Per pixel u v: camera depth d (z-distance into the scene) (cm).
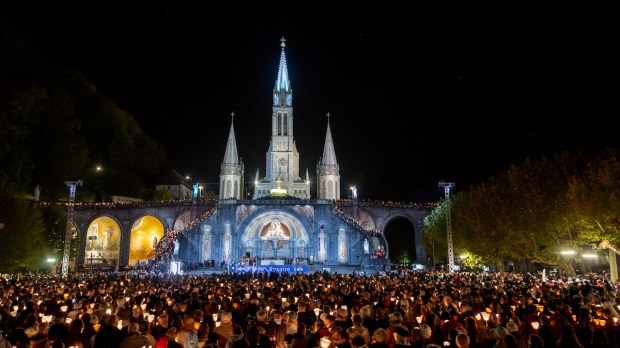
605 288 2630
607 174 3147
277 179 10638
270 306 1484
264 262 6034
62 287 2364
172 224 7031
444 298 1563
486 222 4338
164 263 5831
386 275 4022
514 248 4275
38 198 6500
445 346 994
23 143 6556
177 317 1186
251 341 900
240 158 10831
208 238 6588
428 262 6981
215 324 1184
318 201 6781
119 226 7012
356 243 6569
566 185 3800
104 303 1354
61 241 5828
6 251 4191
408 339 951
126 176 8588
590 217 3244
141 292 2161
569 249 3841
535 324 1151
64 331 970
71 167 6969
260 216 6775
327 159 10238
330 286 2359
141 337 862
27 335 921
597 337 998
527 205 3891
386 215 7500
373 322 1122
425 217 7269
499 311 1452
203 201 7062
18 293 1912
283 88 11362
